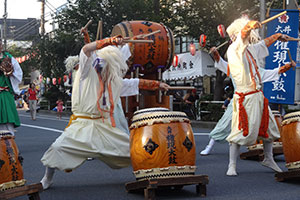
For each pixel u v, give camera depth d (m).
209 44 17.75
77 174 5.97
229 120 7.63
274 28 11.06
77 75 4.83
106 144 4.73
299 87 13.10
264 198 4.49
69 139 4.63
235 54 5.71
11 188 3.90
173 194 4.67
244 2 16.59
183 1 19.78
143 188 4.50
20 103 39.88
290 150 5.22
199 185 4.57
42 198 4.61
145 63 7.40
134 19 20.44
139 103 7.45
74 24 22.34
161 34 7.49
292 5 11.81
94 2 20.42
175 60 19.27
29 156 7.79
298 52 11.79
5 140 3.94
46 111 27.42
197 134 11.88
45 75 26.05
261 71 6.02
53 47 23.75
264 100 5.74
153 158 4.33
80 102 4.75
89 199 4.54
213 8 17.36
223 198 4.48
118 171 6.19
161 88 4.88
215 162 7.05
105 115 4.79
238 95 5.75
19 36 53.75
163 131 4.35
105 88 4.75
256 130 5.66
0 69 6.82
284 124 5.30
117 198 4.55
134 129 4.52
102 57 4.68
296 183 5.30
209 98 16.94
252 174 5.96
